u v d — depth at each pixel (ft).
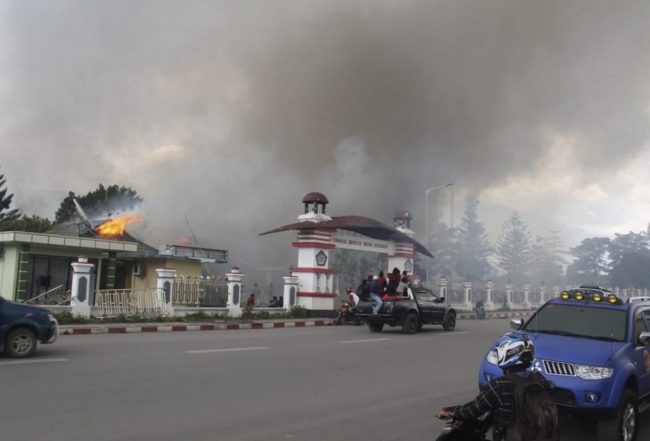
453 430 13.09
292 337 53.01
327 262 81.92
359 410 25.02
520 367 12.71
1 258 74.59
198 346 42.88
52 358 34.78
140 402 24.30
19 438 18.88
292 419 22.95
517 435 12.00
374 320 60.64
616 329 23.66
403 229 100.37
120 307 63.05
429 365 38.27
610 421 20.63
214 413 23.16
